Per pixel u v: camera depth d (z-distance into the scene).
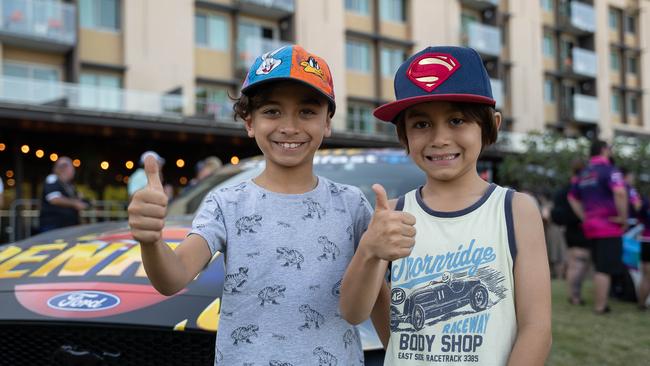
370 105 20.19
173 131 12.40
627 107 28.11
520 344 1.28
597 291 5.18
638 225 5.80
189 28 16.31
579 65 25.55
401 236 1.18
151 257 1.17
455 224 1.42
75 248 2.24
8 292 1.84
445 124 1.43
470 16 23.36
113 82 15.20
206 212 1.44
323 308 1.41
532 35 24.28
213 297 1.75
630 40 29.00
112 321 1.67
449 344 1.35
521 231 1.37
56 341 1.73
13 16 13.30
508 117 23.05
